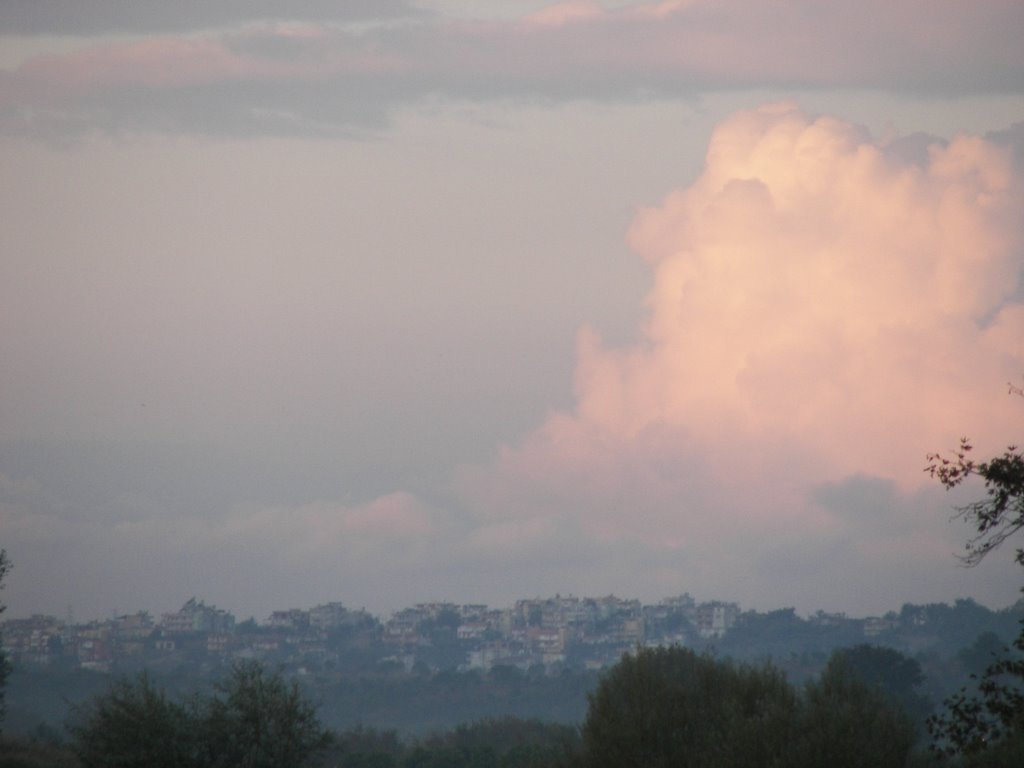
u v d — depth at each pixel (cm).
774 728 9325
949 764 8869
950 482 7831
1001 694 8019
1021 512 7681
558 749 10762
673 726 9875
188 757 11762
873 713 9412
